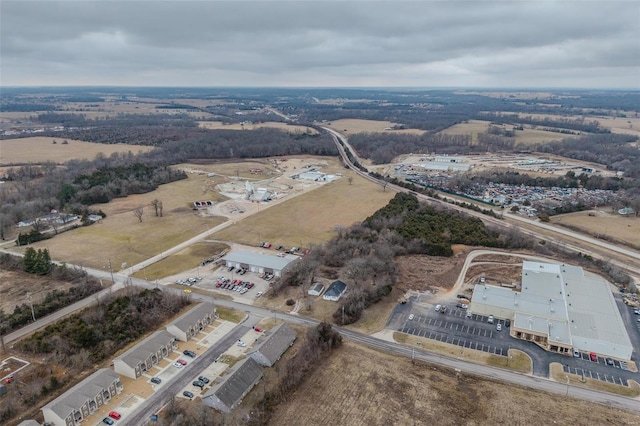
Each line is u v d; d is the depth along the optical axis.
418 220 188.75
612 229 197.12
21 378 93.62
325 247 166.00
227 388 87.94
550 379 97.31
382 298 130.88
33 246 171.75
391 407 87.25
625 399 91.25
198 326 113.88
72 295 128.88
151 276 147.00
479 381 96.25
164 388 92.56
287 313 124.38
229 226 199.75
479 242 171.00
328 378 95.62
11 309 121.75
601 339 107.19
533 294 128.88
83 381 89.44
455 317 122.19
